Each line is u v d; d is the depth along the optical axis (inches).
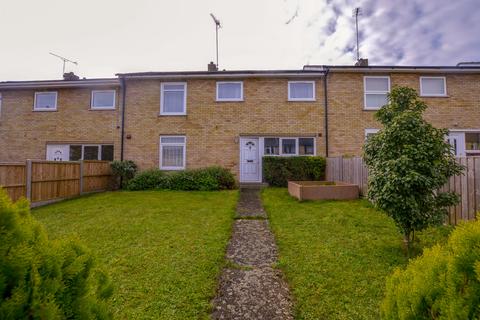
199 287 120.2
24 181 306.5
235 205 305.7
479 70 475.5
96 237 188.5
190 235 192.9
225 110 498.3
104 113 512.4
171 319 98.3
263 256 161.9
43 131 521.7
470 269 46.6
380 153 161.3
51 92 526.3
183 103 506.3
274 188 442.6
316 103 491.8
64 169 367.9
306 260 148.9
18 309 41.2
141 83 509.4
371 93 493.4
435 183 146.4
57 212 272.7
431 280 52.1
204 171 451.8
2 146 526.0
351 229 203.6
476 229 49.8
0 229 45.8
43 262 47.9
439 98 481.7
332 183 390.6
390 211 150.7
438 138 153.5
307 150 492.1
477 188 182.5
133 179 453.4
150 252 159.8
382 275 129.3
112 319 62.9
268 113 494.3
